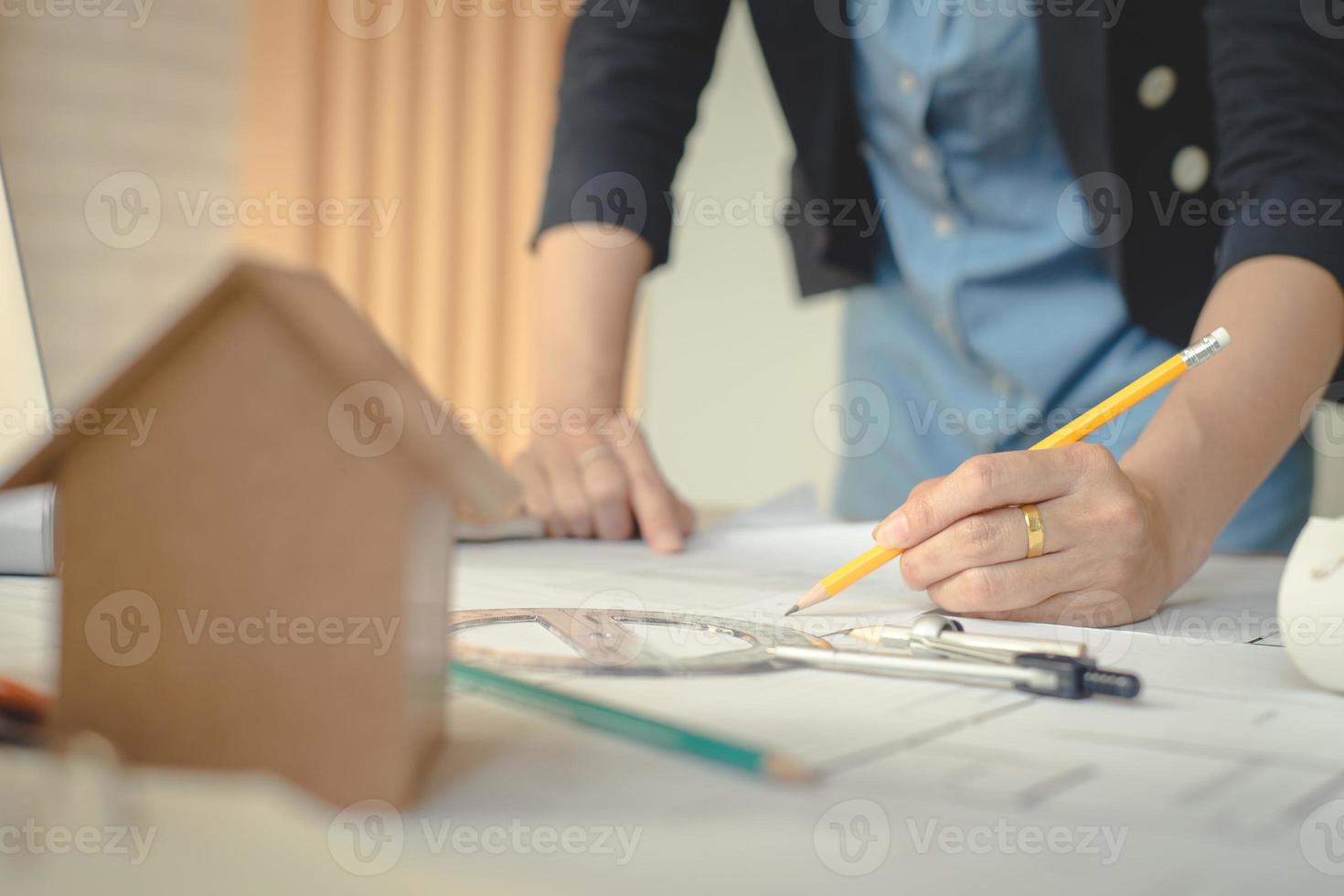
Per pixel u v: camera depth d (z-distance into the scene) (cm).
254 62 262
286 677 27
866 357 135
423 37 270
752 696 40
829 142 119
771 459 247
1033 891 22
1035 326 112
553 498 98
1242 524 107
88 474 28
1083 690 41
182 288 262
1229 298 77
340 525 27
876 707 39
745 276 247
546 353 108
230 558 28
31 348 53
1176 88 101
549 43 273
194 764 28
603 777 29
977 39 104
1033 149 108
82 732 28
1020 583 59
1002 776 31
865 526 103
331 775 27
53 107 254
